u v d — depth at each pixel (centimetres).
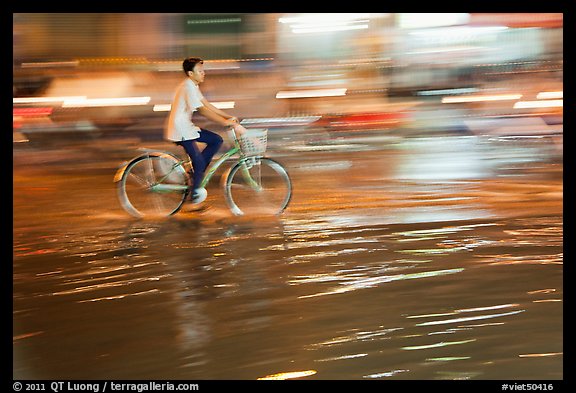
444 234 1080
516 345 671
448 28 3822
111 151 2289
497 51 3750
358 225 1152
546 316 741
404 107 3045
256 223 1191
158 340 702
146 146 2392
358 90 3594
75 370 640
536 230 1092
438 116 2842
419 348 669
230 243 1059
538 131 2441
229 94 3678
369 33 4069
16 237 1123
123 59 4028
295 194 1437
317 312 768
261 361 649
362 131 2650
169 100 3403
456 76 3653
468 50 3728
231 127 1259
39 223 1221
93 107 2891
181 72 3844
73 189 1574
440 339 688
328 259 963
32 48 3925
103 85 3594
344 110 3083
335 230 1123
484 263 930
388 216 1211
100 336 716
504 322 727
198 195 1252
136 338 709
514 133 2428
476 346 671
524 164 1777
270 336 705
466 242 1032
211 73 3916
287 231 1126
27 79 3625
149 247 1048
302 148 2230
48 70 3747
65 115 2773
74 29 4109
